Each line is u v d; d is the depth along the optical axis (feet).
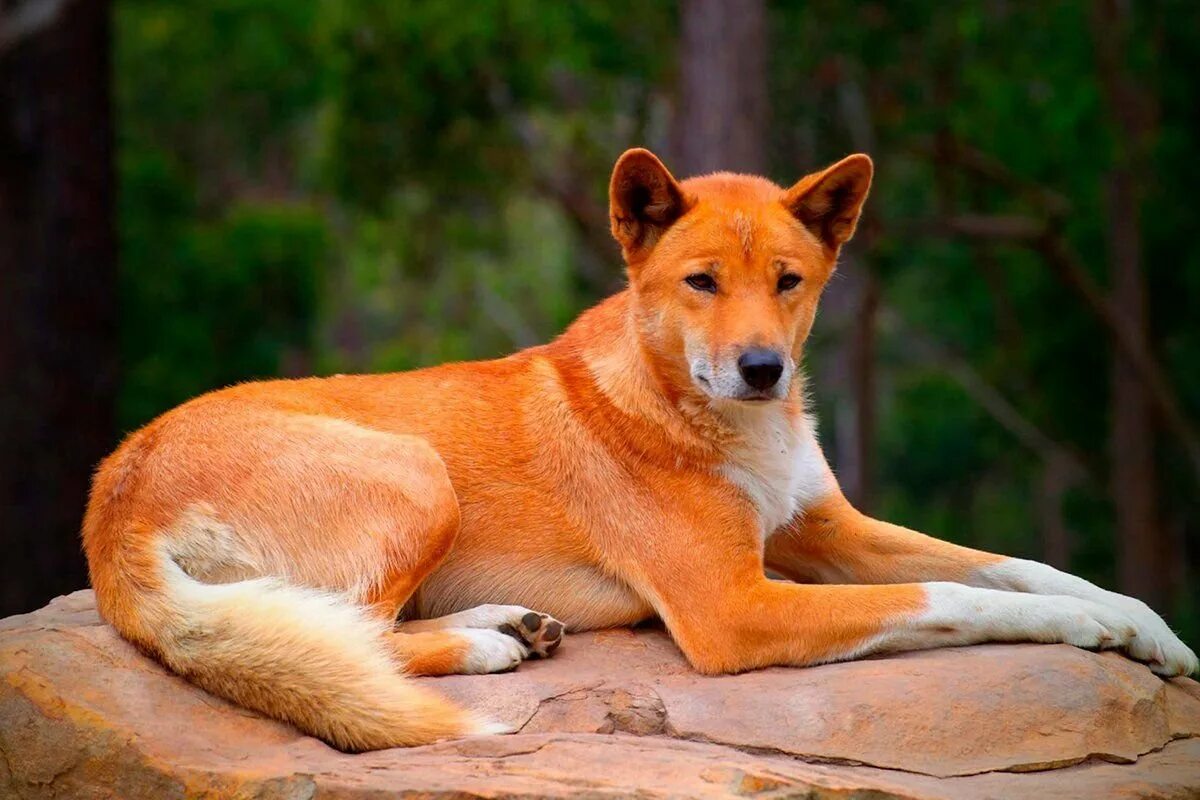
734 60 57.00
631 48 72.59
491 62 72.28
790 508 21.75
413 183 78.07
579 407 21.53
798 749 17.99
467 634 19.94
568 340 22.72
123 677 18.65
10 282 48.93
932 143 75.51
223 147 105.60
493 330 105.09
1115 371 75.00
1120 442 74.90
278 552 20.02
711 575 20.40
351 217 96.12
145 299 79.56
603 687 19.22
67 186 49.11
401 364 95.96
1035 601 19.81
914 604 19.67
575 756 17.29
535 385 21.98
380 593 20.01
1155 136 73.77
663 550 20.66
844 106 73.77
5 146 48.44
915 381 108.68
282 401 21.30
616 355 21.72
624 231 21.75
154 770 17.38
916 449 109.60
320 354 96.48
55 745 17.85
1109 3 69.77
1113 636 19.72
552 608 21.31
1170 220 79.20
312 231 85.76
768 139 67.72
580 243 87.30
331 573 20.02
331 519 20.10
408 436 20.95
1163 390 73.46
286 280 83.46
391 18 70.85
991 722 18.22
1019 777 17.60
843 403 102.83
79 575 49.55
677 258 21.04
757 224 21.02
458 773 16.80
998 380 93.45
